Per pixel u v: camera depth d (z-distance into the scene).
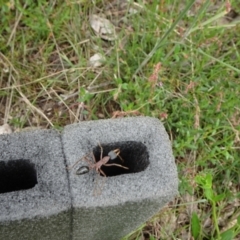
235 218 0.70
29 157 0.44
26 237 0.50
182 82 0.77
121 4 0.87
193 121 0.74
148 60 0.77
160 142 0.45
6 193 0.43
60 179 0.43
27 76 0.77
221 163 0.73
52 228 0.48
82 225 0.50
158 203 0.46
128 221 0.53
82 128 0.45
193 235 0.67
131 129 0.45
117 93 0.71
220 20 0.88
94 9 0.85
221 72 0.78
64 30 0.81
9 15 0.81
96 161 0.46
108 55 0.82
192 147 0.70
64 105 0.77
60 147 0.44
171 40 0.78
